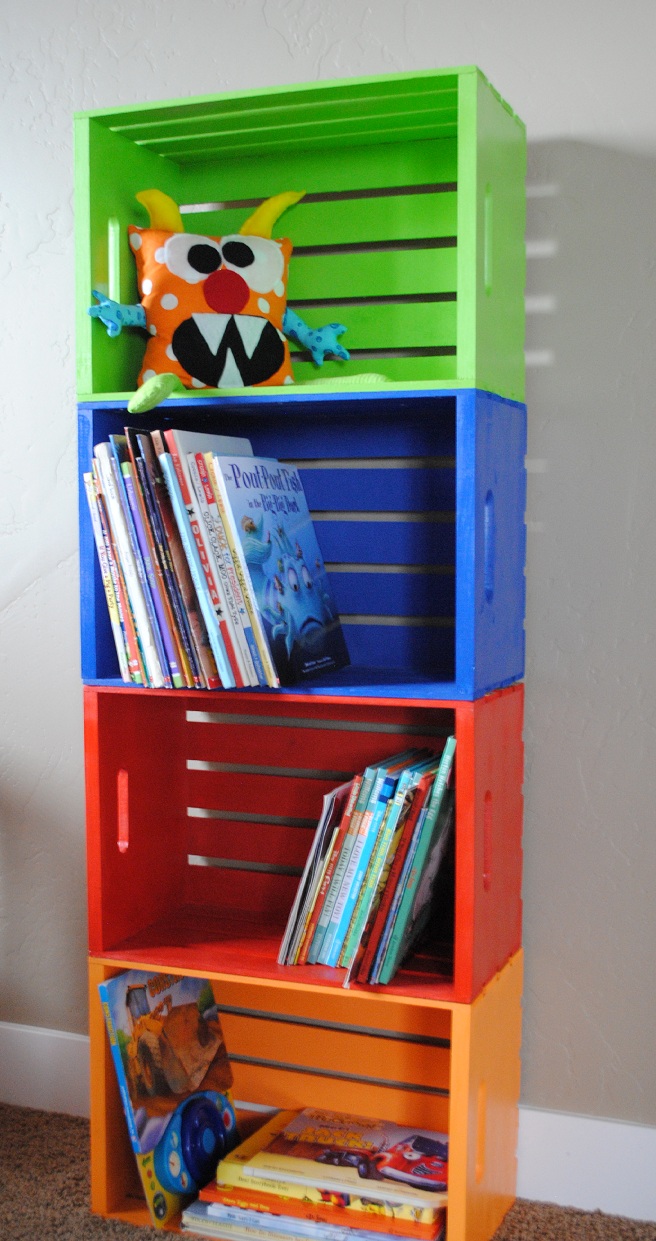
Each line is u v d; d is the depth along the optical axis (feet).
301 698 4.84
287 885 5.92
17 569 6.49
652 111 5.25
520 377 5.34
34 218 6.29
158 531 4.84
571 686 5.52
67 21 6.14
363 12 5.61
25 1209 5.38
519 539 5.34
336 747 5.83
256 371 5.25
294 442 5.76
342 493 5.70
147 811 5.68
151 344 5.21
